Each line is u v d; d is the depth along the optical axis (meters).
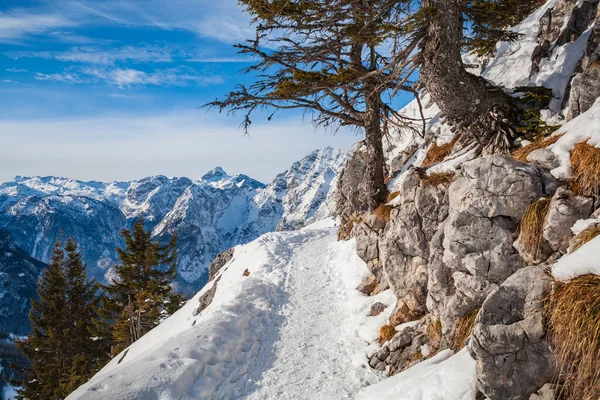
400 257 9.31
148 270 35.50
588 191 5.33
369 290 13.36
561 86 8.88
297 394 8.81
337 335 11.27
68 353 39.47
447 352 6.64
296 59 12.09
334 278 16.08
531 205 5.77
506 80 11.73
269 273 18.39
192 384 9.05
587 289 3.87
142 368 9.20
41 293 41.34
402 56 9.13
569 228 5.27
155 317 33.56
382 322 10.72
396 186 14.98
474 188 6.31
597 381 3.61
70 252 42.28
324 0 10.36
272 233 26.09
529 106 8.96
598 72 7.30
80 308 41.78
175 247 37.12
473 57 17.58
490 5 10.34
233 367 10.34
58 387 34.38
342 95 13.61
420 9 8.02
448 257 6.68
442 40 8.30
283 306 14.48
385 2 9.03
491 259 6.15
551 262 5.30
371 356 9.38
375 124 14.47
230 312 13.08
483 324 4.52
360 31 9.48
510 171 6.04
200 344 10.46
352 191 19.48
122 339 32.59
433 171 8.98
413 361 8.16
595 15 9.41
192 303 23.19
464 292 6.50
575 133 6.22
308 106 12.95
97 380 8.95
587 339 3.70
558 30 11.23
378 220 12.82
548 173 6.05
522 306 4.44
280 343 11.62
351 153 21.19
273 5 10.30
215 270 27.59
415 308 9.23
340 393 8.45
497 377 4.31
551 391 4.02
